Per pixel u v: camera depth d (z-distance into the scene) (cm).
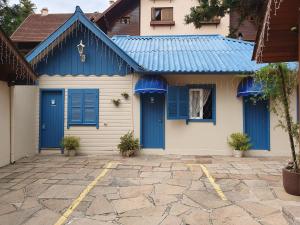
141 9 2159
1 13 2480
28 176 782
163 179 744
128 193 633
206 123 1102
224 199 591
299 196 601
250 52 1220
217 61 1123
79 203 575
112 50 1099
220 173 804
